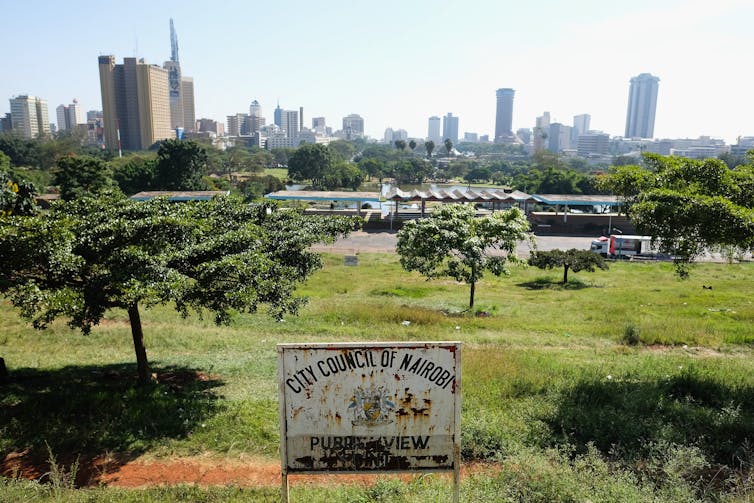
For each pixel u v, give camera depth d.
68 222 10.23
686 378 11.34
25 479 6.92
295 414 5.01
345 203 80.75
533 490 6.42
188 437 8.79
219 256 10.99
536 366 12.66
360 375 5.00
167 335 16.45
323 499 6.59
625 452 7.88
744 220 10.48
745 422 8.90
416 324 18.81
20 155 122.56
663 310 22.53
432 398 5.04
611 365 13.12
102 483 7.39
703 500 6.28
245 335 16.80
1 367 11.31
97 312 9.92
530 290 30.38
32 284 8.77
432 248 22.94
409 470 5.10
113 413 9.56
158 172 76.31
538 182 94.44
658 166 13.35
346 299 24.83
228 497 6.71
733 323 19.33
